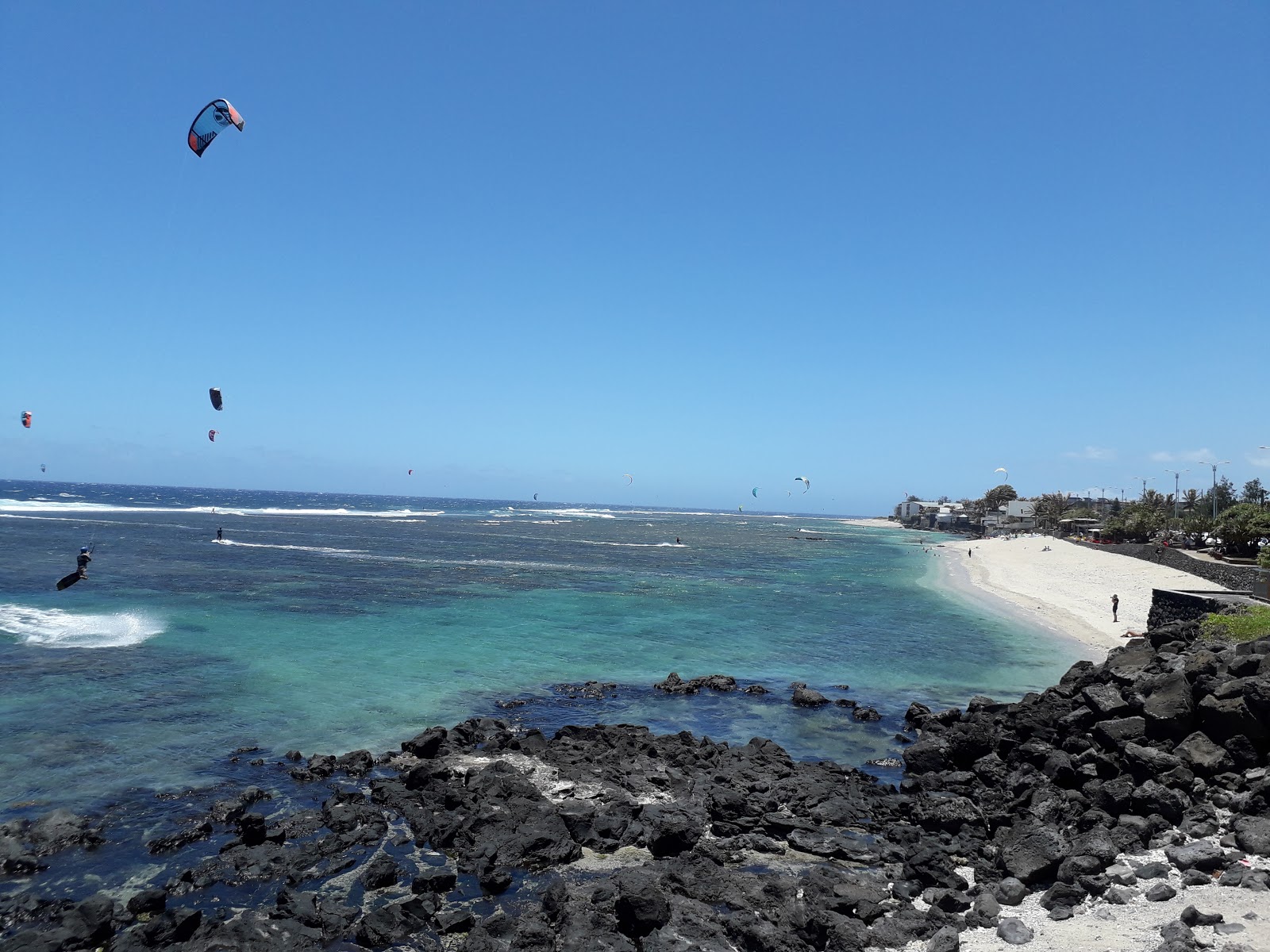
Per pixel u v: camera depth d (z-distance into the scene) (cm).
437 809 1493
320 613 3703
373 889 1215
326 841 1340
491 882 1221
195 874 1221
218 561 5766
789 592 5672
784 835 1455
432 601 4291
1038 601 5375
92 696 2164
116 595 3922
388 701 2305
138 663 2544
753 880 1246
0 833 1335
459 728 1970
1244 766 1445
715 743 2019
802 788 1666
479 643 3228
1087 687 1820
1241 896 1009
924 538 17825
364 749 1877
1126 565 7038
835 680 2883
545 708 2366
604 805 1541
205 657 2691
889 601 5300
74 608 3481
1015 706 2112
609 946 1019
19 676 2314
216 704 2169
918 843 1371
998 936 1006
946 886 1203
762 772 1775
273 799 1561
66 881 1217
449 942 1070
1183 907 1003
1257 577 3853
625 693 2592
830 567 8175
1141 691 1733
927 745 1861
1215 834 1241
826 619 4384
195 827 1384
